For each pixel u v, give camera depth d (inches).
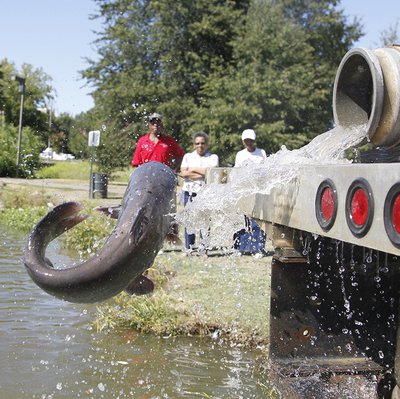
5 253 404.2
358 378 126.1
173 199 122.2
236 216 150.6
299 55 1218.0
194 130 1209.4
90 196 758.5
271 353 129.2
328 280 130.3
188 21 1293.1
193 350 216.1
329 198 99.2
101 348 217.2
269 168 122.6
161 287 274.4
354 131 134.6
